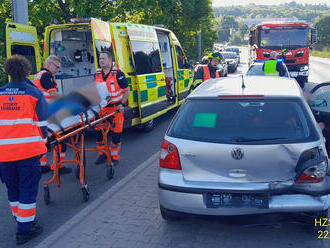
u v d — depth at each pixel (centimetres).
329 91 624
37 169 420
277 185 367
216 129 389
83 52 980
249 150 371
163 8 1816
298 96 400
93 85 548
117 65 783
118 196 534
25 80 421
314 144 371
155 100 937
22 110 406
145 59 895
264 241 401
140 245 401
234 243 399
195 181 386
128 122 803
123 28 823
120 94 651
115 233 429
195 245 397
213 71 818
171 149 394
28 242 421
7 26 825
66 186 589
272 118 386
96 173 648
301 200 364
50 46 897
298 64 1927
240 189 369
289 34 1931
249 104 397
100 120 568
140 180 596
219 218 384
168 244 401
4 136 405
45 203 521
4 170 415
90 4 1372
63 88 796
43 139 426
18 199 434
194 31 2467
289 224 436
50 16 1374
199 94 423
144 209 490
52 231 445
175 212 396
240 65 3978
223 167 378
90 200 532
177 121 409
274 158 369
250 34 2273
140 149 793
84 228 442
